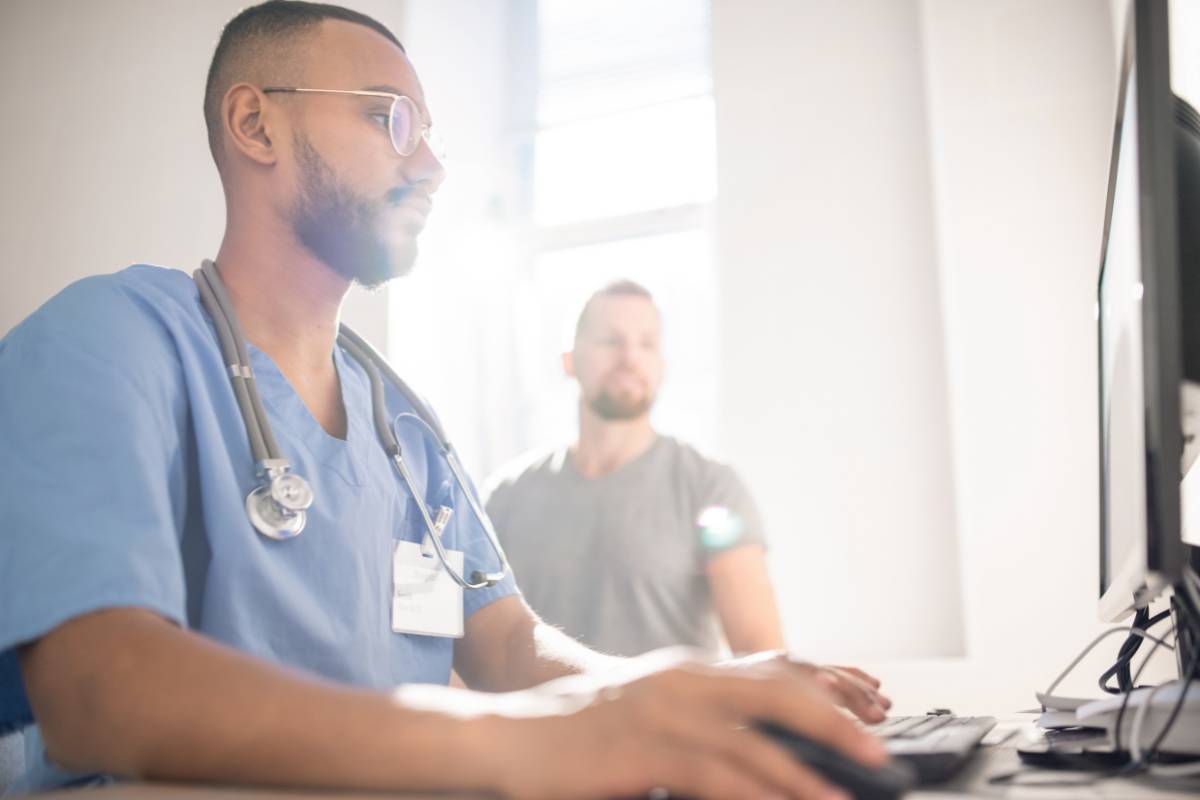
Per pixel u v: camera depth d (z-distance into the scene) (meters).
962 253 2.49
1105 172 2.44
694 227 3.12
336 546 0.93
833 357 2.74
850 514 2.64
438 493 1.16
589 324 2.24
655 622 1.98
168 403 0.80
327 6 1.12
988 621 2.29
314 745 0.44
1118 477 0.80
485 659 1.12
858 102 2.86
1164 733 0.54
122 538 0.61
